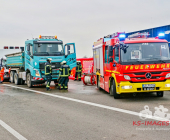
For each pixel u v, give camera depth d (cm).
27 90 1534
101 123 659
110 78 1133
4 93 1387
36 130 604
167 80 981
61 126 639
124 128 602
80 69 2275
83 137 537
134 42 990
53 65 1614
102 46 1256
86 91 1410
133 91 970
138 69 965
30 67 1655
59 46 1650
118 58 995
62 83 1517
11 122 697
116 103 970
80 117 740
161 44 1002
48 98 1162
